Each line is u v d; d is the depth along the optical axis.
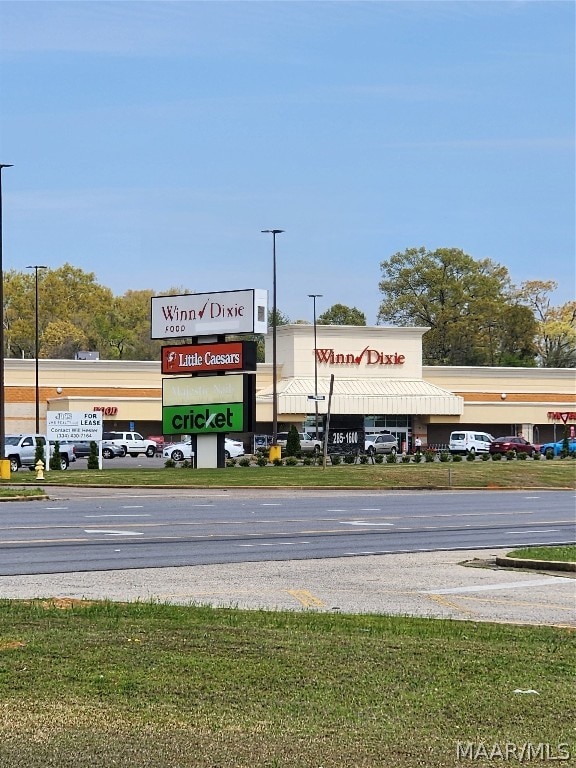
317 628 14.19
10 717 9.60
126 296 162.50
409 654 12.54
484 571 21.50
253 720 9.63
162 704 10.07
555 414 109.38
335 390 100.06
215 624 14.20
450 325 140.62
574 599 18.11
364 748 8.93
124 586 18.69
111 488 47.56
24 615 14.59
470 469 58.12
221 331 59.06
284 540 26.94
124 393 96.75
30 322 142.62
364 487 49.94
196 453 59.91
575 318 151.00
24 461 62.78
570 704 10.48
